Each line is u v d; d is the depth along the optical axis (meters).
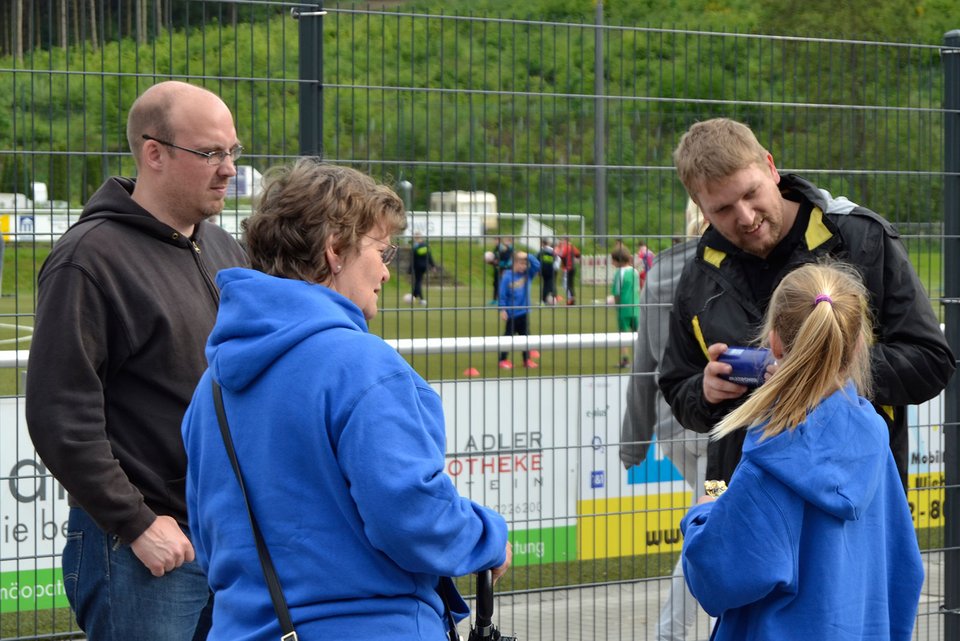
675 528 5.80
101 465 3.15
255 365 2.42
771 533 2.91
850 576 2.99
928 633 5.50
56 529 4.81
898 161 5.27
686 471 5.39
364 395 2.33
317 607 2.36
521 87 5.07
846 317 2.97
